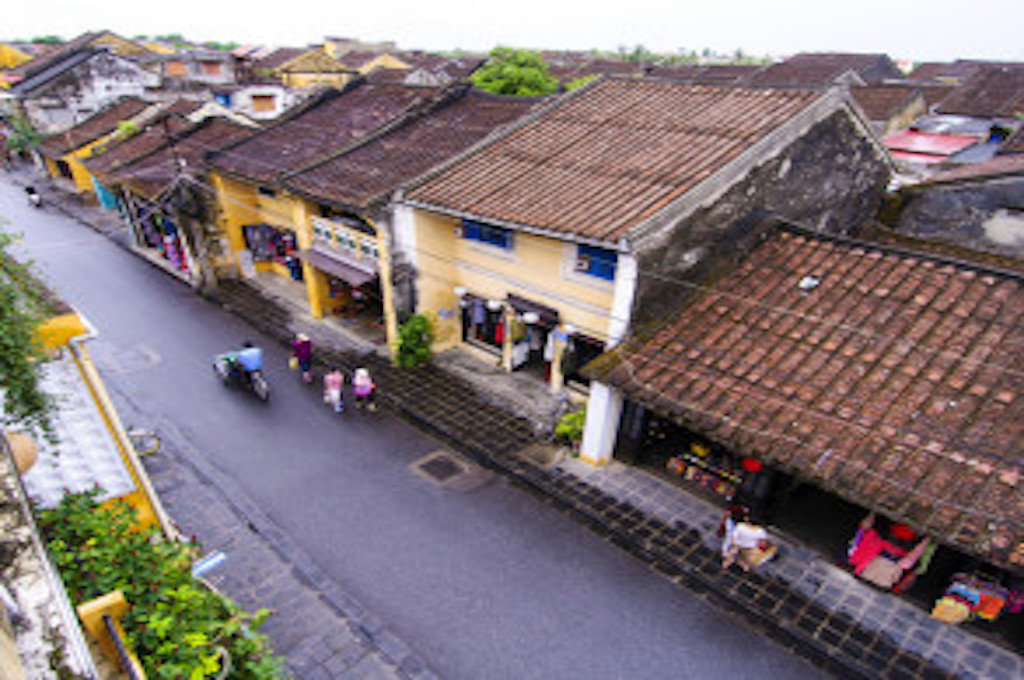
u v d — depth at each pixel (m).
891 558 9.11
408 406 14.16
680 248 11.06
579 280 12.82
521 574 9.82
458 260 15.57
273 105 41.09
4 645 2.92
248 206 20.95
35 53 62.00
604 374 10.84
